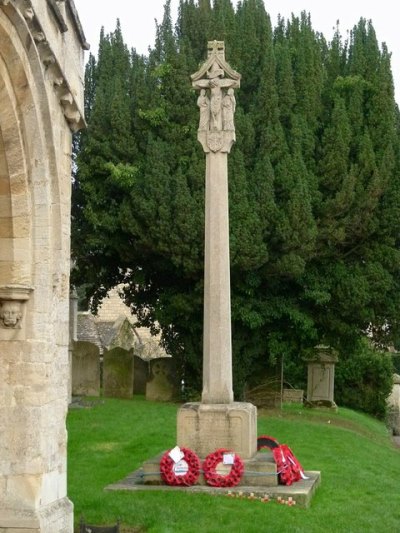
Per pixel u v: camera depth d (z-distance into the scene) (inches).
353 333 965.8
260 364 981.8
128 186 904.3
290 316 919.0
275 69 945.5
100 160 920.9
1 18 338.6
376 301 954.1
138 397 1011.9
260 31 965.2
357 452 716.0
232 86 586.2
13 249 381.4
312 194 919.0
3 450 379.9
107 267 1001.5
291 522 447.5
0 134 370.3
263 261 877.2
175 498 486.9
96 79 1000.9
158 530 419.8
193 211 875.4
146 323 1016.2
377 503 514.9
